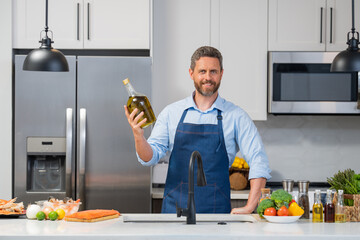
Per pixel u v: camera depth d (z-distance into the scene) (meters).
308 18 4.09
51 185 3.82
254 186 2.63
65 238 1.92
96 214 2.30
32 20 3.84
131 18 3.87
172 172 2.83
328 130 4.43
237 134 2.82
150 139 2.86
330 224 2.21
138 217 2.40
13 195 3.78
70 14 3.86
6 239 1.92
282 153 4.42
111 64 3.75
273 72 4.02
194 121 2.84
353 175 2.47
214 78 2.69
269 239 1.91
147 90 3.76
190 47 4.12
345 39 4.09
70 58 3.73
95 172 3.73
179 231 1.99
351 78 4.00
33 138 3.74
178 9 4.12
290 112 4.02
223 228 2.07
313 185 4.42
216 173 2.78
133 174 3.74
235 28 4.11
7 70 3.80
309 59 4.01
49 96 3.74
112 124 3.74
